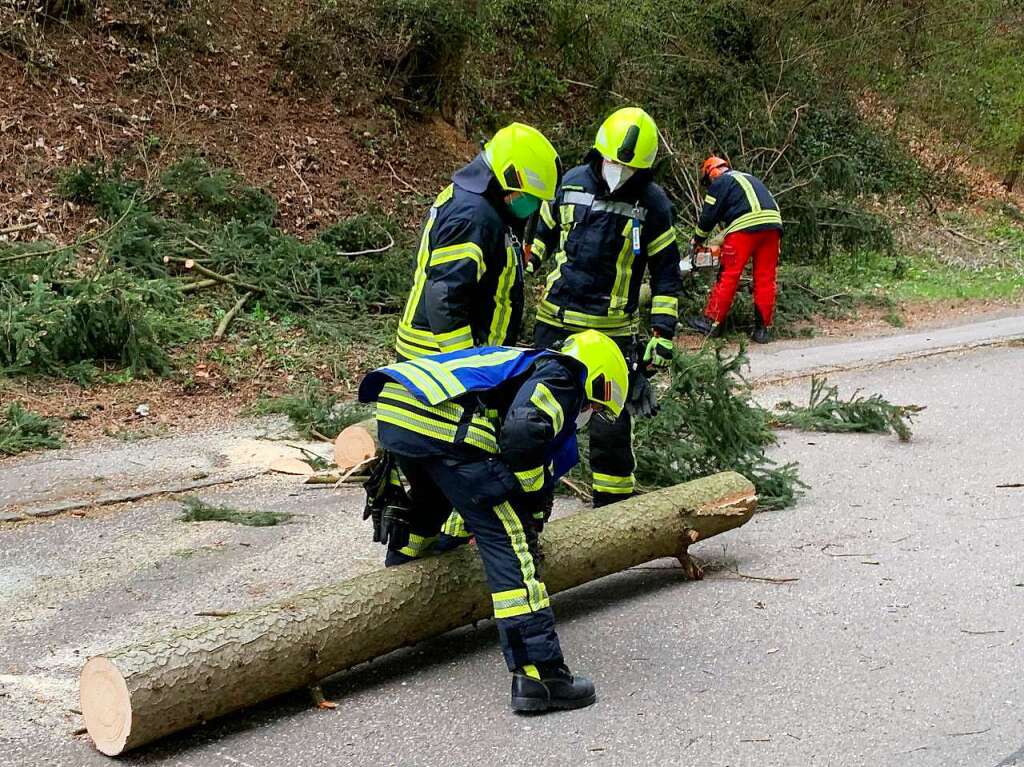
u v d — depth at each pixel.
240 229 10.20
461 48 13.12
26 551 4.96
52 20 10.97
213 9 12.32
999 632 4.17
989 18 19.91
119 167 9.93
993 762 3.21
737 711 3.55
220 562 4.88
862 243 14.45
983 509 5.70
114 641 4.03
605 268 5.18
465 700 3.65
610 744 3.34
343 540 5.19
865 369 9.48
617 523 4.43
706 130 14.55
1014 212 18.56
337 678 3.84
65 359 7.72
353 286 9.91
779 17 15.96
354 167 11.99
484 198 3.93
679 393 6.06
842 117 17.47
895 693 3.67
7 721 3.43
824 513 5.69
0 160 9.70
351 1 12.89
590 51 15.00
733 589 4.66
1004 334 11.23
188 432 7.02
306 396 7.59
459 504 3.52
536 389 3.39
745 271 12.03
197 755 3.28
